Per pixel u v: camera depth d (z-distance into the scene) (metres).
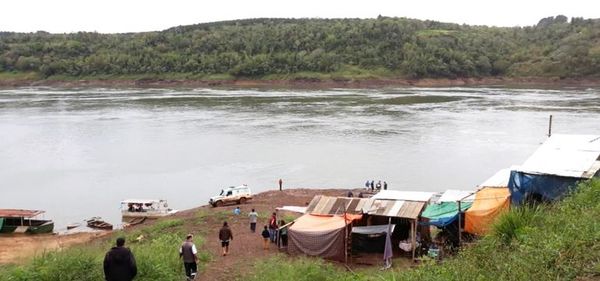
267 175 47.97
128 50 197.25
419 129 70.81
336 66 163.00
